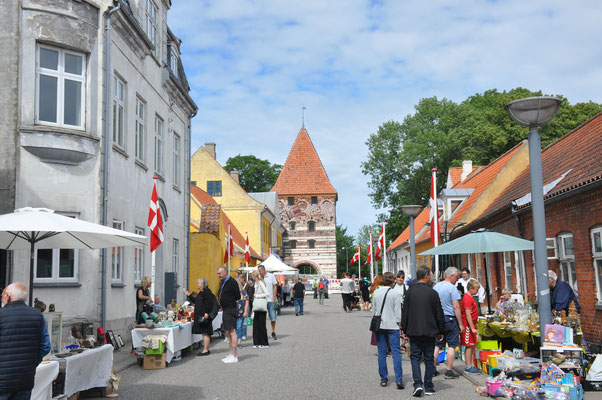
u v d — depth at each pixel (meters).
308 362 12.11
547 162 19.33
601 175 11.20
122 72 16.19
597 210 11.97
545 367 8.11
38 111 13.55
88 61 14.34
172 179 21.84
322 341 16.27
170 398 8.53
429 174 48.12
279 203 77.75
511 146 44.41
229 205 53.25
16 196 13.02
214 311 13.66
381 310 9.35
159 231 15.64
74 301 13.58
